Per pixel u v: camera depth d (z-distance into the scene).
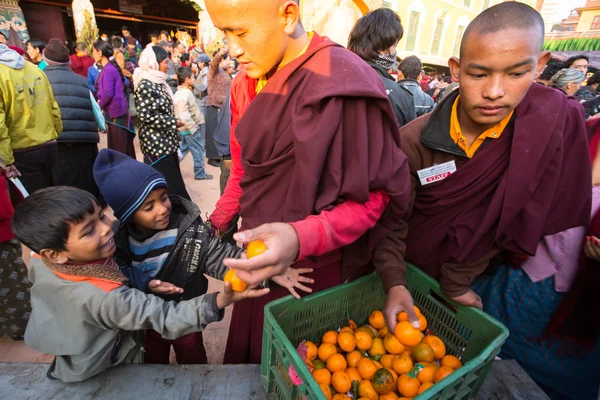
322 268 1.15
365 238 1.07
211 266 1.27
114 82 3.57
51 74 2.74
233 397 1.01
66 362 1.00
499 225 1.03
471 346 1.08
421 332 1.15
